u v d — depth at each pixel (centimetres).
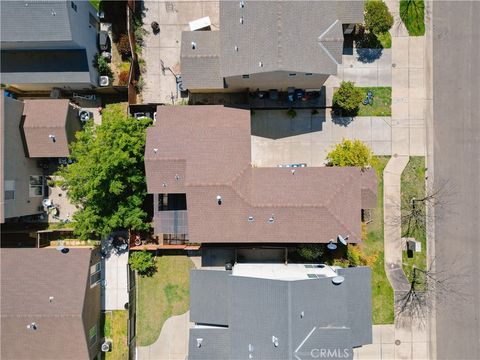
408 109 2933
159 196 2762
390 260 2925
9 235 2931
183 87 2691
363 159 2670
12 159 2595
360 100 2802
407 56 2931
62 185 2744
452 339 2922
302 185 2516
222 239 2528
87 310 2673
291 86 2814
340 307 2434
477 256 2925
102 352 2925
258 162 2934
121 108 2967
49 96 2981
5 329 2569
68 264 2652
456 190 2925
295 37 2395
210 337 2652
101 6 2917
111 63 2947
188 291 2952
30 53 2719
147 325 2961
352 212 2506
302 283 2358
